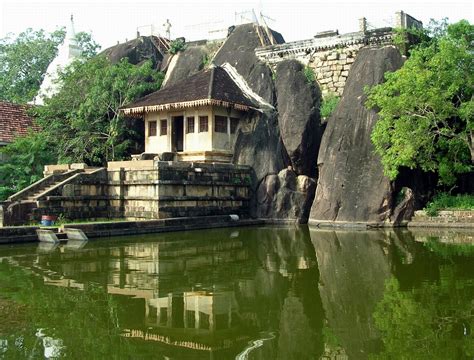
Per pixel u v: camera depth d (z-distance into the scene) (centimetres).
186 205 2219
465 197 2206
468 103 1956
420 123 2034
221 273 1159
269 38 3222
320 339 700
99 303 895
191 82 2717
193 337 720
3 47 4172
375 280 1055
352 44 2708
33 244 1655
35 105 3127
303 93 2684
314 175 2600
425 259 1289
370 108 2248
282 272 1166
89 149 2933
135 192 2183
